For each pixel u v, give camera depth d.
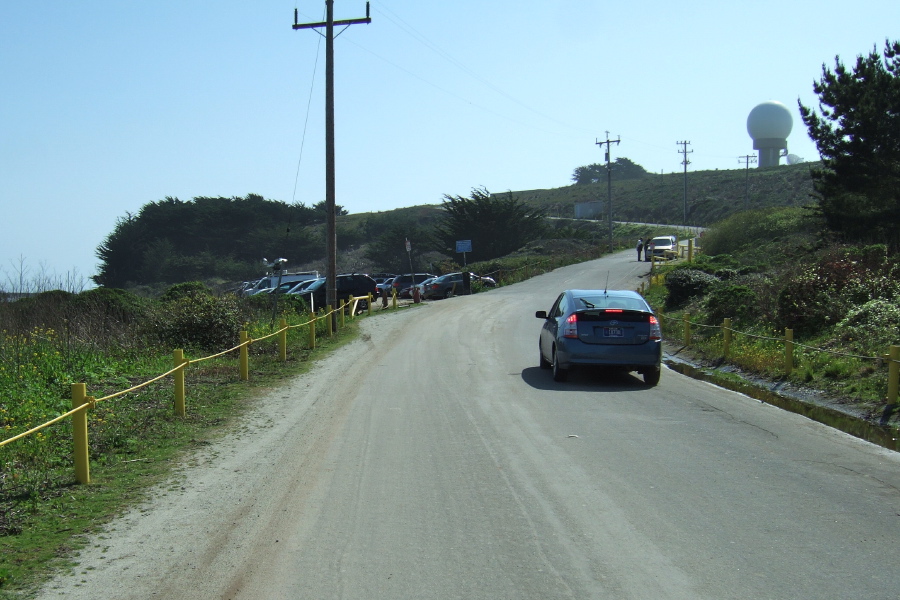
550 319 14.56
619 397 11.73
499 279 45.84
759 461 7.76
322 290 33.53
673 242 55.16
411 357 16.67
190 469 7.70
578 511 6.14
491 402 11.23
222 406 11.16
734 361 15.05
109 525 5.99
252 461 8.01
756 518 5.96
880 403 10.35
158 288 68.69
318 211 103.06
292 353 17.56
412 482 7.04
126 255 79.00
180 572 5.03
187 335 17.95
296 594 4.64
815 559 5.11
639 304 13.48
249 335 18.16
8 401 10.88
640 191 136.38
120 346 16.52
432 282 40.38
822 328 15.58
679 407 10.87
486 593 4.60
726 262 29.81
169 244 77.31
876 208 22.81
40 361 13.59
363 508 6.30
